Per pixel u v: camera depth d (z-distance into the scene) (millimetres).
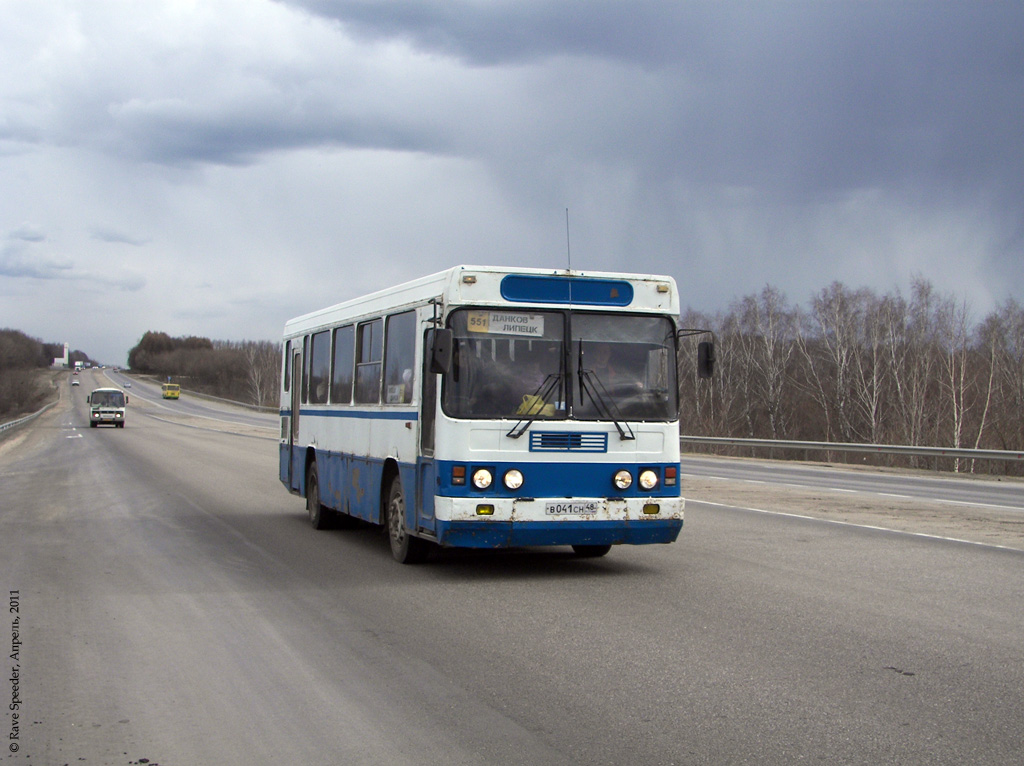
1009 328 58094
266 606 8555
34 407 106562
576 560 11203
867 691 5852
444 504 9461
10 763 4719
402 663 6566
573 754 4789
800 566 10664
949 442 52969
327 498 13812
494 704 5629
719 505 17781
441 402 9586
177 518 15500
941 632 7418
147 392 150750
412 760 4727
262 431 57125
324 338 14266
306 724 5293
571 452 9750
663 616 8047
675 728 5168
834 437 63156
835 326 61812
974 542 12625
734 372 71625
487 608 8438
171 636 7383
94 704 5676
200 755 4828
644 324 10180
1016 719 5320
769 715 5391
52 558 11219
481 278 9664
